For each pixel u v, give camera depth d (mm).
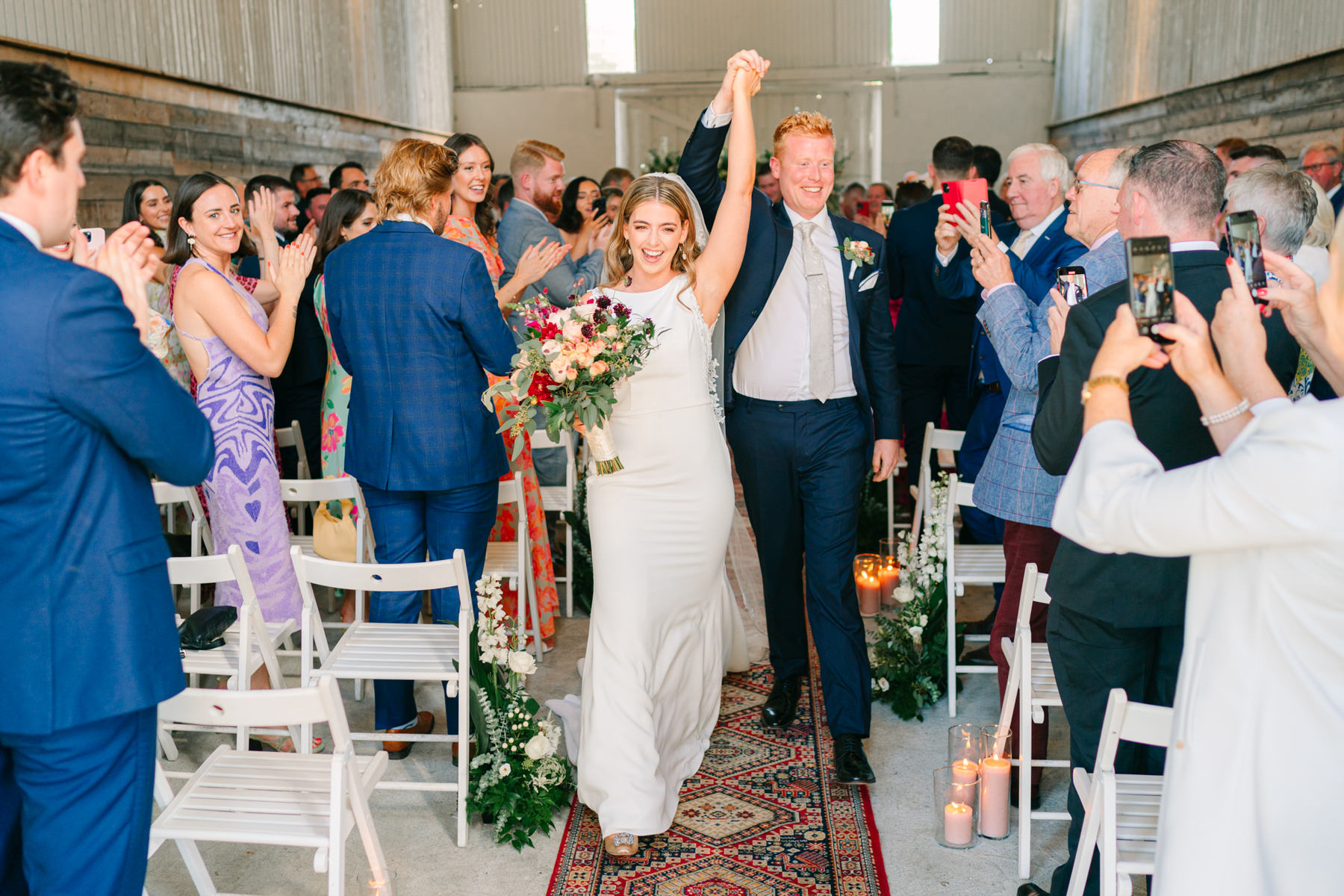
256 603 2689
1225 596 1405
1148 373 1922
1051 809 2877
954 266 3855
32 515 1571
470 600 2824
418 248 2912
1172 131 11375
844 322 3072
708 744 3156
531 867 2621
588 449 2730
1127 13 12562
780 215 3137
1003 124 15688
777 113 15906
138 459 1661
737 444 3166
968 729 2717
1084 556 2105
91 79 6941
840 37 15672
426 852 2693
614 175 7816
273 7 10055
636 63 16016
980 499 2902
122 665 1633
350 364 3033
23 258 1538
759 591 3963
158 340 3576
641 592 2762
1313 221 2439
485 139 16312
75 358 1523
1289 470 1201
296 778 2207
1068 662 2207
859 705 2990
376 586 2674
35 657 1586
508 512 3982
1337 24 7938
